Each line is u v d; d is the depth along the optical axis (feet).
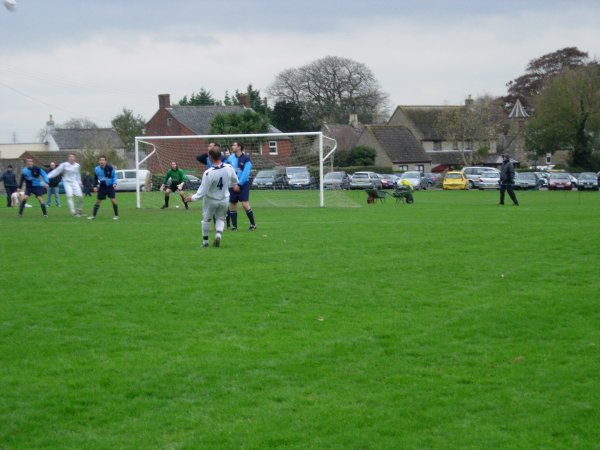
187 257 47.37
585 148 252.42
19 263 45.09
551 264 44.01
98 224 72.90
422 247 52.03
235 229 65.26
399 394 23.06
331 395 23.03
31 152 241.96
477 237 58.03
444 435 20.24
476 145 295.48
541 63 329.52
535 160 313.94
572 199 131.64
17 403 22.50
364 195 153.38
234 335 29.07
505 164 106.52
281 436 20.13
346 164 273.95
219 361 25.99
